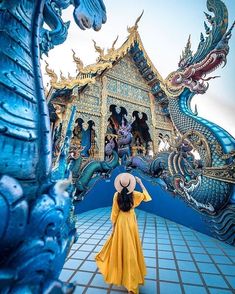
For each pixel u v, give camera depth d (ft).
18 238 3.18
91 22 8.42
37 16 5.98
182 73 21.18
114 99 34.83
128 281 7.63
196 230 18.44
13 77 4.47
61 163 5.99
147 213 27.07
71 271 10.41
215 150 16.19
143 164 26.63
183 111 21.07
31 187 3.99
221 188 15.12
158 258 12.17
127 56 39.04
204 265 11.15
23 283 3.04
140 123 43.06
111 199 32.81
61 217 3.96
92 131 35.53
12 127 3.90
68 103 26.20
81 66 27.14
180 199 20.84
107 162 30.63
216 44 18.07
